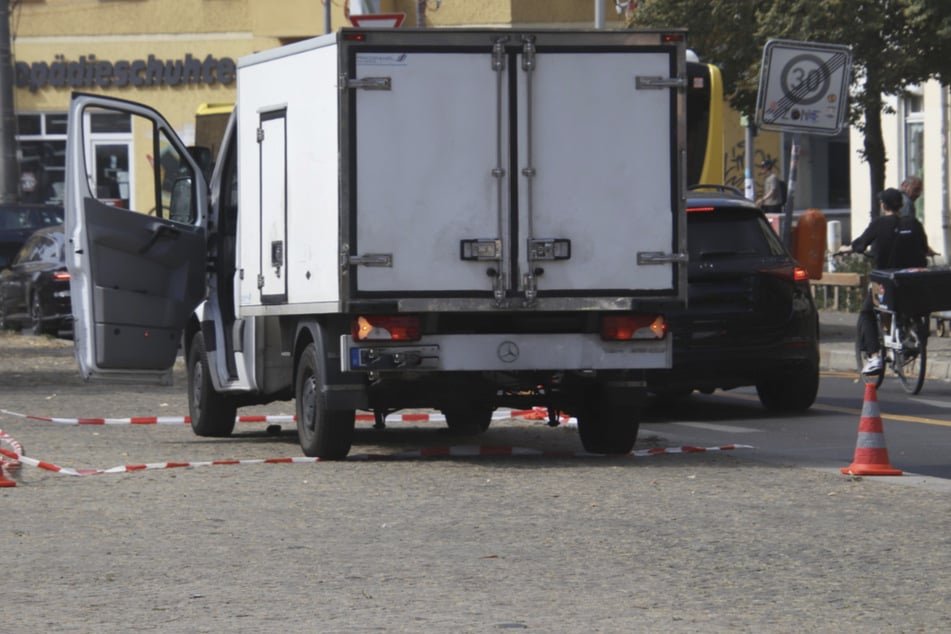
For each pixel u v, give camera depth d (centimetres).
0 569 1711
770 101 3931
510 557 1769
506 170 2436
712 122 5075
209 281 2950
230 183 2955
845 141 9412
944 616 1488
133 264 2872
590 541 1859
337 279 2411
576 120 2453
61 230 5975
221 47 9000
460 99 2430
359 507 2100
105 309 2845
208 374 2961
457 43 2425
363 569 1706
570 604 1539
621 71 2462
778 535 1889
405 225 2420
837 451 2686
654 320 2500
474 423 3091
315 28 8638
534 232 2445
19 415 3309
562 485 2286
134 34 9094
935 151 7475
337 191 2411
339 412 2509
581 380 2525
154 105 9106
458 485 2292
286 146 2570
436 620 1473
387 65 2414
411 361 2433
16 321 5978
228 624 1461
